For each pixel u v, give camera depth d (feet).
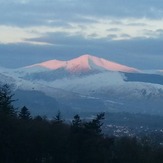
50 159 236.84
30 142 229.86
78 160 241.35
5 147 221.05
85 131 242.78
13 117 237.25
